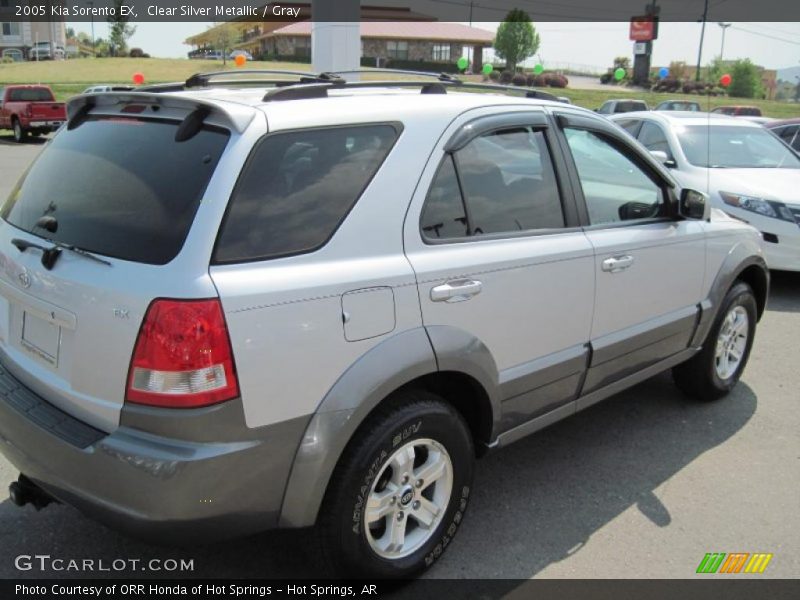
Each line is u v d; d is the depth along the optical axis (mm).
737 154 8328
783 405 4695
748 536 3262
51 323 2527
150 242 2326
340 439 2461
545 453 4008
